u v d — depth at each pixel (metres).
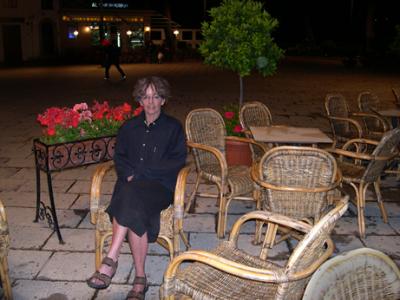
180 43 40.72
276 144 5.02
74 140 4.04
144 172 3.32
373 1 30.56
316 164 3.44
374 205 5.02
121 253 3.88
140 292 3.13
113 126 4.24
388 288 2.00
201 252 2.42
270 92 14.84
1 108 11.50
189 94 14.18
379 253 2.00
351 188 5.53
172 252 3.29
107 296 3.29
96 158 4.17
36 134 8.43
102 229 3.36
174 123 3.43
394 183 5.74
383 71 23.28
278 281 2.19
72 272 3.58
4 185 5.52
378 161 4.21
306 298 1.84
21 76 20.20
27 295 3.28
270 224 3.25
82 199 5.10
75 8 30.56
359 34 37.19
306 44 37.41
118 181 3.37
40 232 4.24
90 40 31.14
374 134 6.31
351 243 4.13
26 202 4.96
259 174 3.64
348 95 14.18
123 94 14.17
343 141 6.16
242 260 2.87
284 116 10.55
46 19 29.33
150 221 3.16
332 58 34.28
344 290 1.91
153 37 37.34
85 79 18.81
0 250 2.98
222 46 5.61
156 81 3.28
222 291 2.59
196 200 5.08
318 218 3.58
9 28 27.89
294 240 4.16
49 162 3.96
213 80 18.69
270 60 5.69
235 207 4.89
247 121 5.27
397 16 32.94
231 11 5.56
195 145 4.32
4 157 6.77
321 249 2.51
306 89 15.70
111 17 30.52
